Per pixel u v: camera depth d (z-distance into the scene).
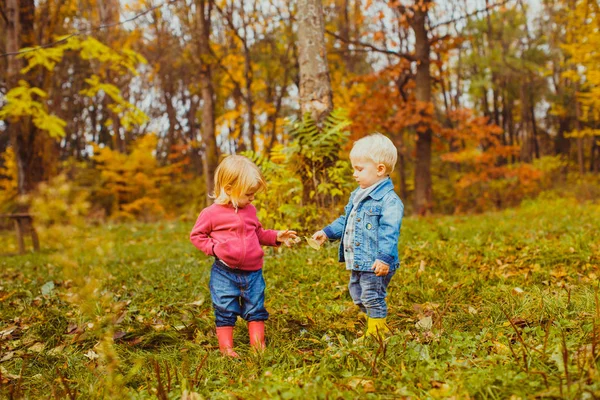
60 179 1.80
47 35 11.94
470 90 28.52
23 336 3.43
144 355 2.93
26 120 10.80
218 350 2.97
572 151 33.75
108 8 17.91
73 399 2.22
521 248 5.87
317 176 6.58
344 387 2.15
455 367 2.33
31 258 8.20
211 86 16.88
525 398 1.92
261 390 2.21
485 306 3.42
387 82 17.58
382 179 3.08
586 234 6.15
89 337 3.23
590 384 1.96
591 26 14.45
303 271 4.96
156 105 36.59
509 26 26.84
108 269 5.92
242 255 3.00
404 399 2.05
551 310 3.05
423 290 4.05
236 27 19.22
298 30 7.37
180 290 4.65
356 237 3.04
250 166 3.06
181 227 12.77
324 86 7.26
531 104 32.38
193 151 34.91
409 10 16.36
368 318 3.02
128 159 23.20
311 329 3.29
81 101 32.94
